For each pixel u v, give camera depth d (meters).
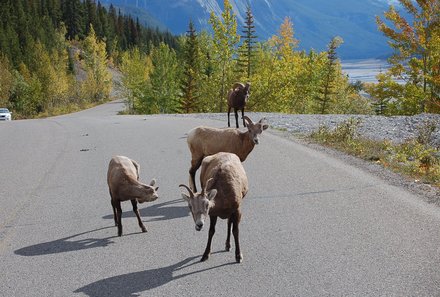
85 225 8.72
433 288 6.09
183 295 6.10
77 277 6.65
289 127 20.34
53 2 138.12
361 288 6.15
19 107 75.62
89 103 91.06
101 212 9.41
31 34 112.06
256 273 6.64
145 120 25.64
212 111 50.03
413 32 32.62
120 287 6.34
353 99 69.88
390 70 34.69
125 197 7.96
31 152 16.19
